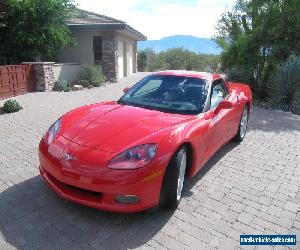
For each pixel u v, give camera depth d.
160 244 3.04
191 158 3.86
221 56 14.18
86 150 3.23
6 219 3.31
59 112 8.42
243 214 3.64
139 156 3.13
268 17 12.40
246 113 6.27
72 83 13.83
